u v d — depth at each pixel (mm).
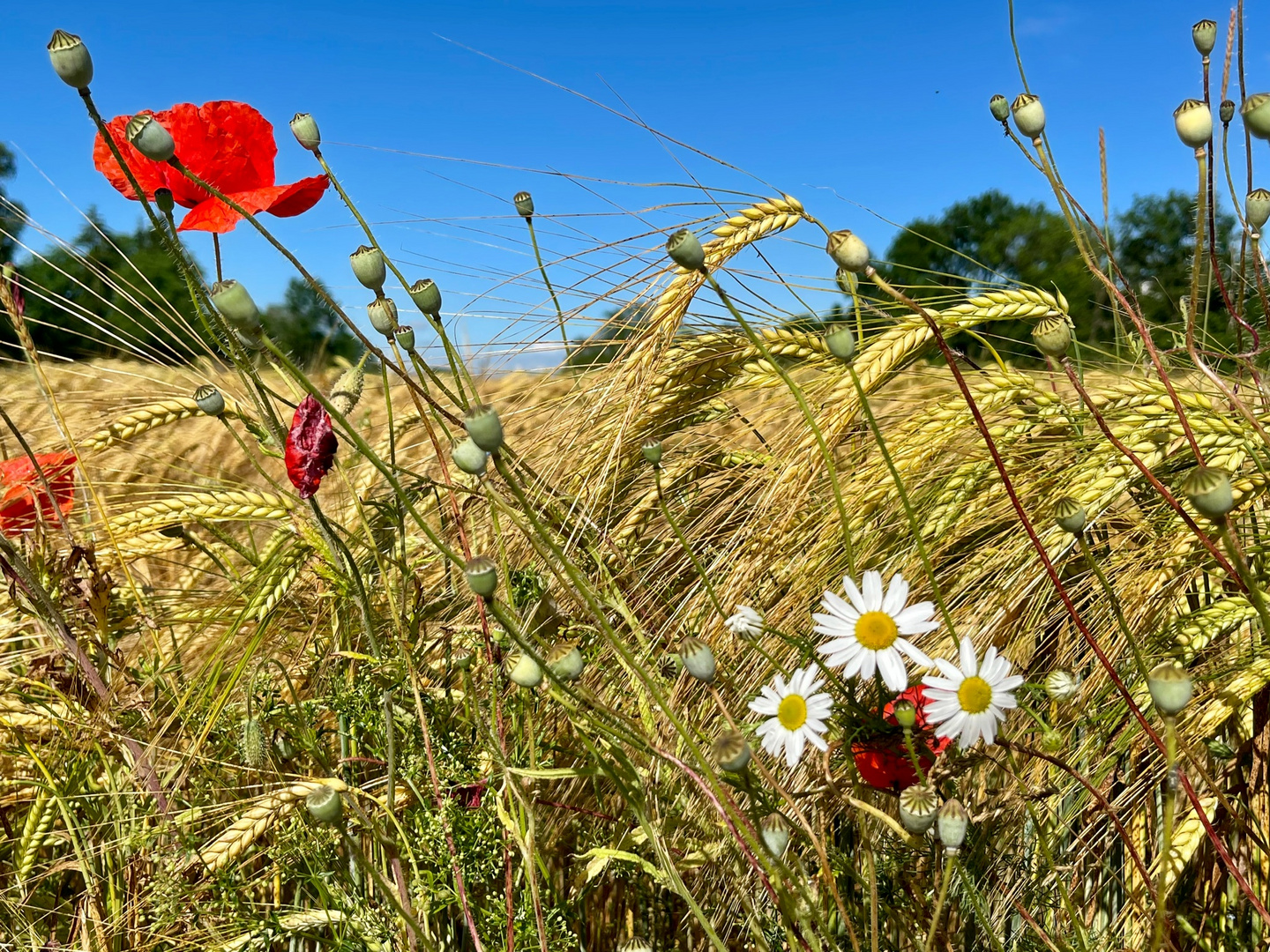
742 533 600
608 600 494
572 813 546
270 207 493
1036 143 488
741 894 457
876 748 406
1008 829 504
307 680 613
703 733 485
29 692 558
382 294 458
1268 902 485
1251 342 565
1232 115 484
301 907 506
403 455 801
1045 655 585
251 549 673
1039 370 617
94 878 506
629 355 648
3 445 615
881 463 565
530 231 693
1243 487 505
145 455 854
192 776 542
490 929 458
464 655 528
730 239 606
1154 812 516
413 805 499
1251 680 489
